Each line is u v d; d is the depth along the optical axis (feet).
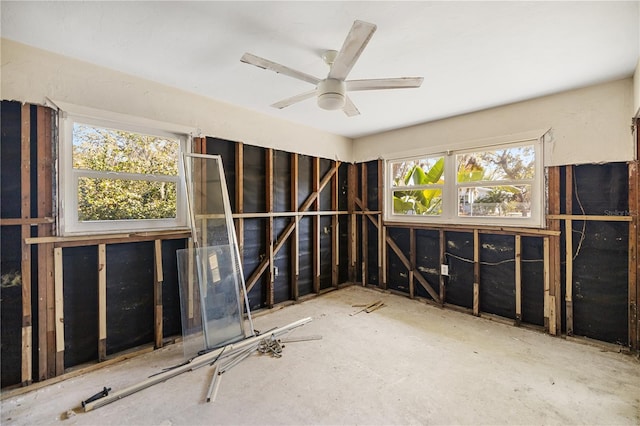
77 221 7.86
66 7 5.63
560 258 9.89
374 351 8.76
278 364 8.04
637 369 7.77
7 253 6.93
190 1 5.48
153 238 8.93
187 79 8.89
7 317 6.95
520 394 6.73
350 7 5.65
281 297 13.29
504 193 11.26
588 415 6.05
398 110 11.58
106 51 7.29
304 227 14.24
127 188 8.72
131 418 6.01
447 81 8.92
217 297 9.33
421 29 6.34
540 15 5.87
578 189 9.58
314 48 7.14
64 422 5.92
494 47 7.07
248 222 11.99
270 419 5.94
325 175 15.16
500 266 11.40
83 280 7.97
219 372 7.61
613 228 9.09
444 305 12.71
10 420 5.98
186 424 5.83
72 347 7.82
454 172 12.55
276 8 5.68
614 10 5.71
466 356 8.46
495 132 11.21
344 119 12.90
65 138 7.61
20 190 7.04
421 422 5.86
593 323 9.45
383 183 15.06
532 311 10.63
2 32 6.47
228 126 10.91
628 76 8.57
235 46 7.06
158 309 9.01
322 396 6.65
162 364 8.11
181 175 9.82
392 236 14.96
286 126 13.03
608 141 8.98
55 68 7.36
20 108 7.00
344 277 16.34
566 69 8.16
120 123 8.44
